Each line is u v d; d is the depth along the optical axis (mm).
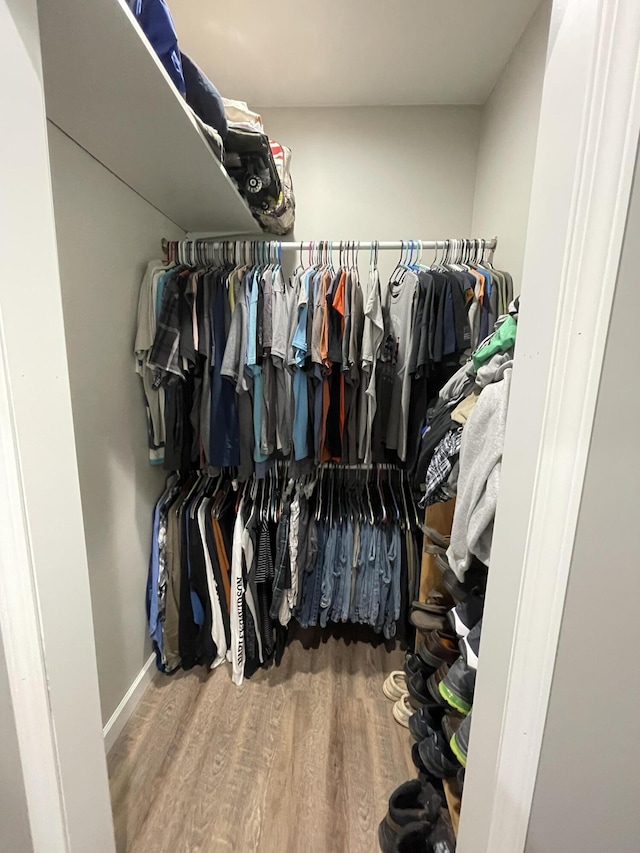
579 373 494
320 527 1733
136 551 1540
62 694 671
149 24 865
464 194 2035
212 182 1354
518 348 597
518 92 1515
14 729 645
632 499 504
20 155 550
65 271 1122
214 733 1410
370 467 1845
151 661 1643
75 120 1012
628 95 424
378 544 1717
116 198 1336
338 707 1524
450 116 1980
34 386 592
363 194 2064
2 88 517
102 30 731
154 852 1064
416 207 2057
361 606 1742
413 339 1485
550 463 527
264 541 1650
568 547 532
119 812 1157
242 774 1269
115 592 1406
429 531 1292
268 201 1622
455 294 1433
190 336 1472
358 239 2088
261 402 1512
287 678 1662
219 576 1678
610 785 575
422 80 1789
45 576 625
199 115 1166
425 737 1133
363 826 1126
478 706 720
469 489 820
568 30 470
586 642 550
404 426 1558
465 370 1115
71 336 1158
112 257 1332
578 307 484
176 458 1575
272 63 1692
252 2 1374
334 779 1256
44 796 670
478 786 715
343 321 1454
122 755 1330
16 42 532
